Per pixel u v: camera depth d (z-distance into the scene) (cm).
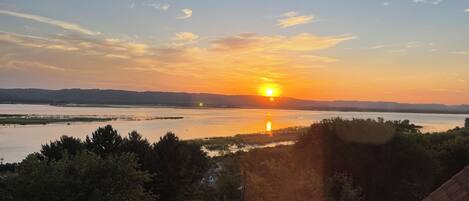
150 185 3012
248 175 2173
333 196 2109
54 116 19800
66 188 1761
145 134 11338
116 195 1822
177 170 3198
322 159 2828
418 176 2972
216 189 2552
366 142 2888
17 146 8506
